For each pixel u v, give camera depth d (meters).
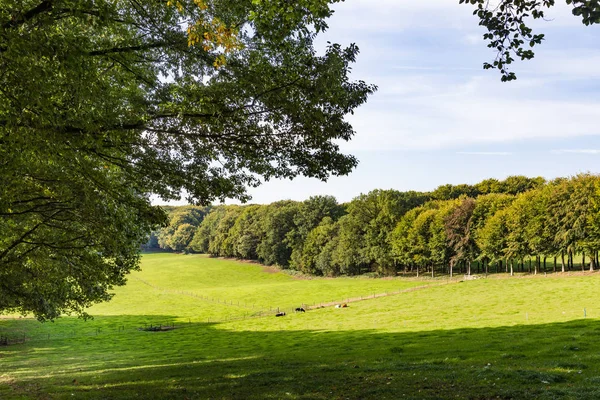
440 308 58.44
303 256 125.12
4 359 43.31
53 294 25.02
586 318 37.19
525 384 14.87
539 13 8.23
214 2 11.38
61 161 11.69
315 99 11.84
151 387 19.53
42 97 8.77
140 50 12.16
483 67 8.89
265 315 73.12
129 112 12.50
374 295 79.50
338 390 15.88
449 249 92.06
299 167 14.62
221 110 12.43
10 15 8.46
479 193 123.75
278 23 10.30
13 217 15.03
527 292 61.44
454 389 14.67
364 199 113.69
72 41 9.11
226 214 170.38
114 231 14.92
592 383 14.10
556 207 73.56
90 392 19.19
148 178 14.31
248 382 18.95
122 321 77.06
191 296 102.56
